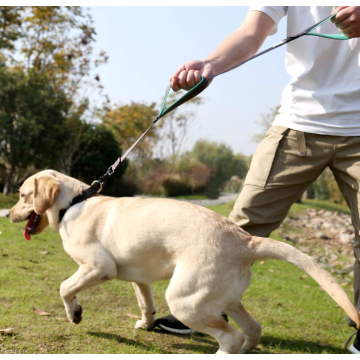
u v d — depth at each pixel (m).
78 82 18.41
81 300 3.82
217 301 2.39
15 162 14.21
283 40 2.58
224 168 30.78
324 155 2.88
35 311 3.29
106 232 2.79
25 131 13.90
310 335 3.55
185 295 2.40
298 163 2.94
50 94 15.00
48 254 5.58
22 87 14.01
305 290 5.19
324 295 5.03
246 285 2.50
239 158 32.56
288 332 3.57
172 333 3.26
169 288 2.44
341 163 2.88
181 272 2.43
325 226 12.58
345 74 2.83
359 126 2.80
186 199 22.55
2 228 6.96
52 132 14.61
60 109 15.13
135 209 2.76
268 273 6.07
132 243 2.65
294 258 2.38
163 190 24.30
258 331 2.72
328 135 2.86
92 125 18.52
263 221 3.00
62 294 2.84
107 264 2.77
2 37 16.11
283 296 4.77
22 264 4.83
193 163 27.88
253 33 2.96
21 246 5.82
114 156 18.72
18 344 2.69
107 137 18.88
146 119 33.19
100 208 2.91
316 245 9.50
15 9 15.91
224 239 2.46
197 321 2.40
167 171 26.75
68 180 3.12
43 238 6.61
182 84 2.73
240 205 3.05
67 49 18.36
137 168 30.77
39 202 3.00
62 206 3.02
